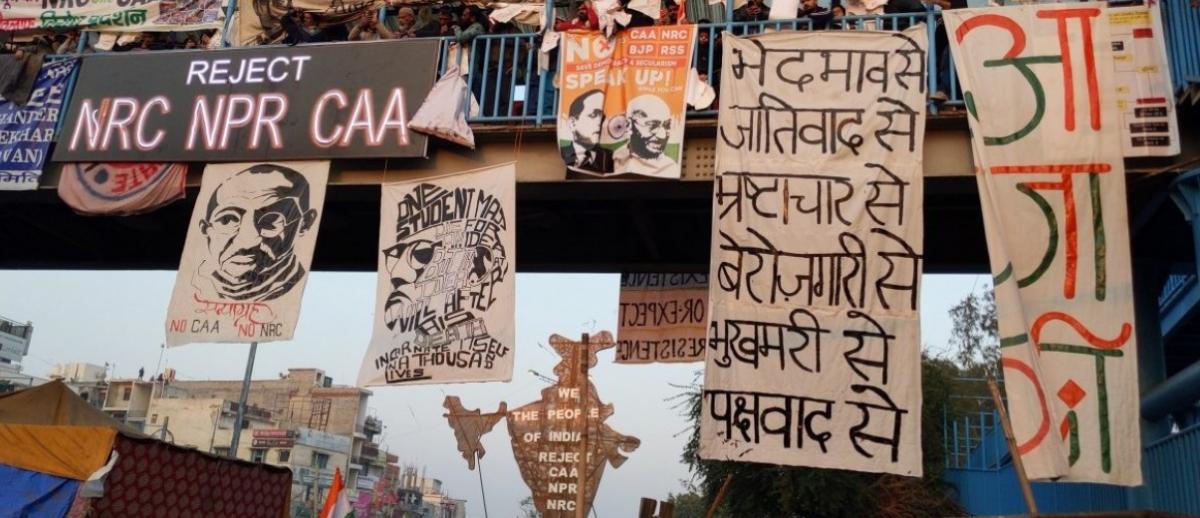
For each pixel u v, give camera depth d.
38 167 11.64
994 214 9.15
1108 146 9.19
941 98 9.70
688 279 13.10
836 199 9.45
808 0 10.77
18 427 10.17
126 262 14.16
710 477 21.83
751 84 10.02
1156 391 10.40
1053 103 9.40
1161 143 9.08
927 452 22.62
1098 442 8.37
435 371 10.06
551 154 10.71
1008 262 8.95
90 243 13.83
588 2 10.89
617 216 13.15
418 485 107.12
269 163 11.12
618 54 10.59
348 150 10.91
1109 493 11.46
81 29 12.82
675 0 11.62
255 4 12.69
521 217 12.50
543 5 11.51
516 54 11.02
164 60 11.84
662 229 13.01
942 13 9.96
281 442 59.47
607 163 10.21
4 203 12.09
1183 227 11.39
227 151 11.23
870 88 9.79
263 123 11.26
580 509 10.65
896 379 8.78
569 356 11.55
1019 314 8.75
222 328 10.55
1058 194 9.12
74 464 10.23
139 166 11.49
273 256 10.74
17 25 12.92
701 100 10.26
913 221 9.25
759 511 21.12
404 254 10.62
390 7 12.37
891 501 20.59
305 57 11.46
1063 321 8.77
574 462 11.09
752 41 10.17
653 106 10.28
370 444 77.69
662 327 12.95
